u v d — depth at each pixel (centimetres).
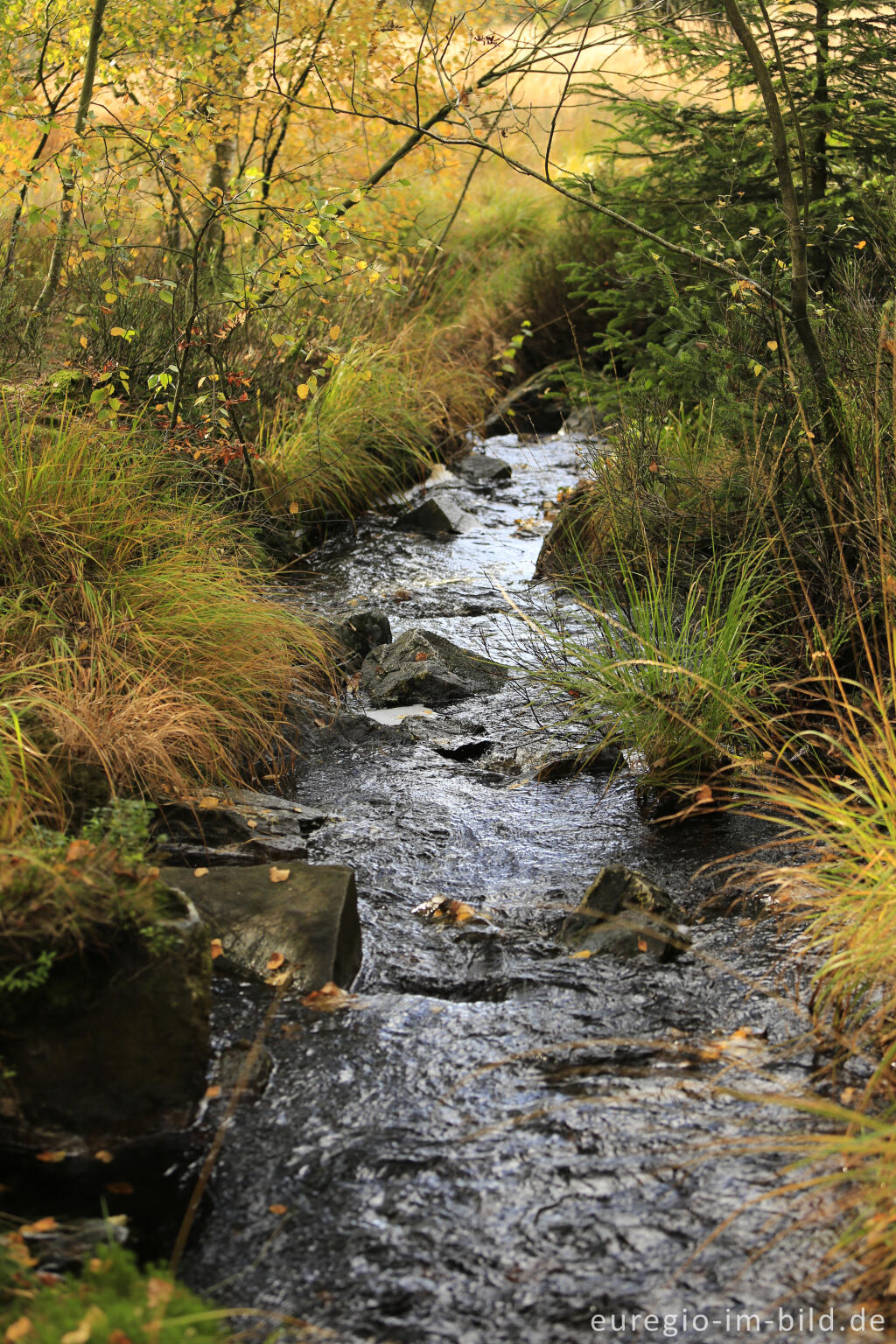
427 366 1003
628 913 361
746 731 454
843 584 483
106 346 675
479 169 1450
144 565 498
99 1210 255
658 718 447
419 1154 271
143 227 834
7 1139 271
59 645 427
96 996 277
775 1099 263
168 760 405
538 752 497
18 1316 209
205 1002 293
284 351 818
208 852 385
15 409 573
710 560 554
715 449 634
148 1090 278
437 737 511
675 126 720
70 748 386
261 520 703
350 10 802
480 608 662
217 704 469
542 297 1169
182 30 726
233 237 860
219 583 509
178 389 638
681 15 608
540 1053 307
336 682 559
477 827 436
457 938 364
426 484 890
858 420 489
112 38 752
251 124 832
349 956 346
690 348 567
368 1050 307
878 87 680
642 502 617
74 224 590
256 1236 248
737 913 372
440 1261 241
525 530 805
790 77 685
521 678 569
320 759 495
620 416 773
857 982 305
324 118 836
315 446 788
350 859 411
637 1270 238
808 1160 242
